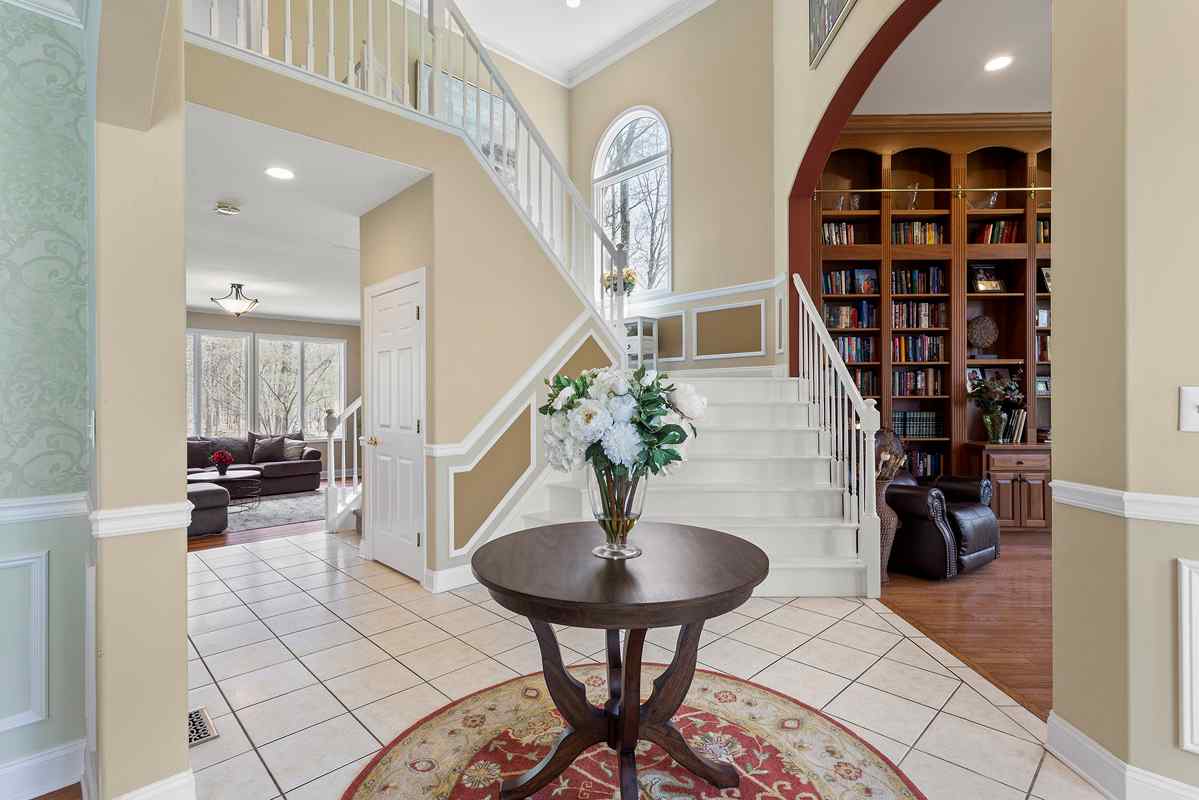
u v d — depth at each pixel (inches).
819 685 92.5
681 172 235.3
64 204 73.2
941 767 71.7
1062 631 73.5
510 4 231.0
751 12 212.7
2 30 69.5
